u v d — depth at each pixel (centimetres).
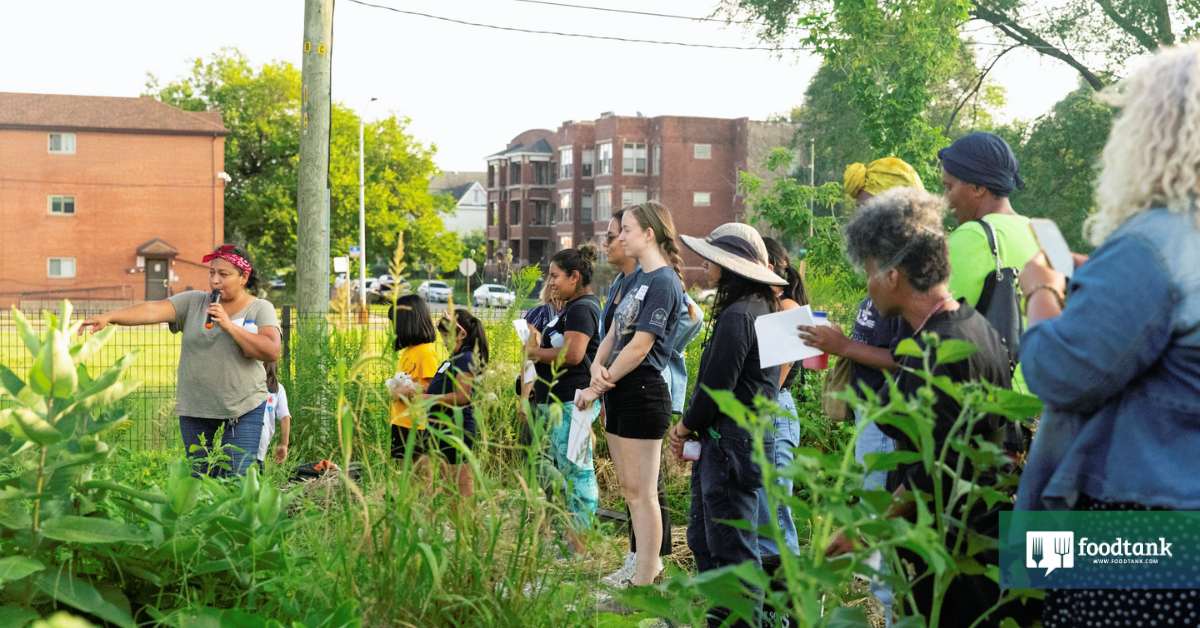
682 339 434
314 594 222
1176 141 146
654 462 374
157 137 4234
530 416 226
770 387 312
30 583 192
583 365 427
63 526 195
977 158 271
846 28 1405
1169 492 143
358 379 250
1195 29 1900
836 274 1072
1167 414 146
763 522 330
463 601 205
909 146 1400
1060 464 158
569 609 228
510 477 245
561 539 245
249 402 446
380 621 206
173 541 211
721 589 158
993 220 257
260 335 446
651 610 174
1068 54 2056
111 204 4200
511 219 6681
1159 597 150
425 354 447
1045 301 170
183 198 4272
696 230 5181
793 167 3512
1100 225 163
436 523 227
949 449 192
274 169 4772
